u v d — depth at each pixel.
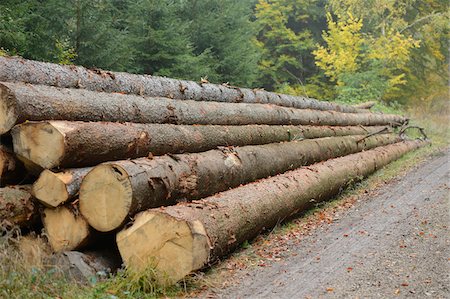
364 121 17.23
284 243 7.32
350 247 7.00
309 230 8.09
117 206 5.53
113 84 7.50
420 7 32.50
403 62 28.41
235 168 7.70
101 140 5.97
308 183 9.26
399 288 5.45
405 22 30.48
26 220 5.95
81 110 6.29
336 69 28.11
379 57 26.72
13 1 12.23
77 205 5.78
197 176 6.69
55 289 5.02
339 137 13.36
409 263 6.25
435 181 11.93
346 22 30.50
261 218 7.30
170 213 5.51
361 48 27.77
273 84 33.81
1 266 4.89
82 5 13.59
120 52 14.99
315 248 7.02
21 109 5.70
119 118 6.81
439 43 32.69
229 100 10.51
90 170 5.70
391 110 25.38
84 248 5.93
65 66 6.94
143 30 17.39
